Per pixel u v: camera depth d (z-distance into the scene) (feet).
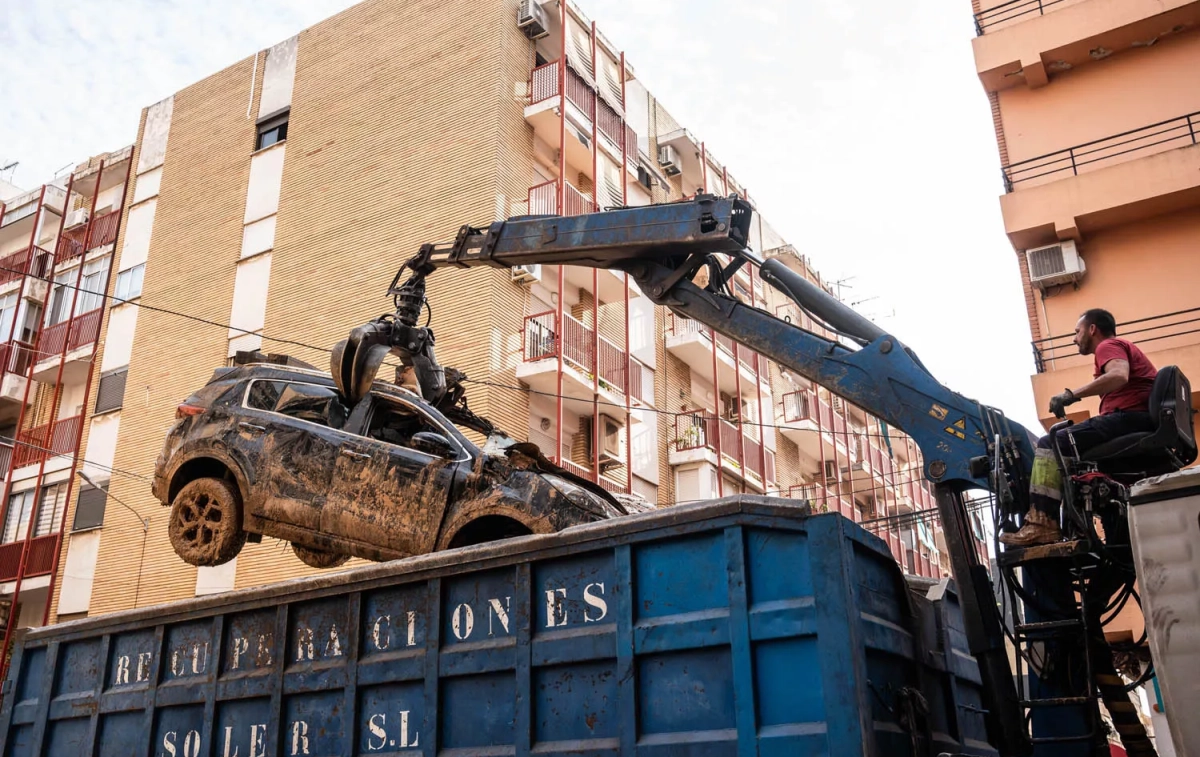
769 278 22.16
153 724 18.51
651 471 77.51
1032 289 57.82
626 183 79.41
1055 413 16.61
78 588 77.10
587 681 13.84
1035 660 16.75
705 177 93.56
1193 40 58.03
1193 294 53.67
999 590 17.29
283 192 78.02
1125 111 58.95
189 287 80.79
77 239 92.43
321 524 26.08
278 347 72.74
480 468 24.85
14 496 85.25
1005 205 57.57
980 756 15.66
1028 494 17.02
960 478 18.03
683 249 22.58
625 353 71.72
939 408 18.75
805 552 12.82
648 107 90.89
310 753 16.16
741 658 12.65
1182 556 11.64
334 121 77.25
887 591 14.03
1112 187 55.06
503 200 66.90
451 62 72.18
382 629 16.11
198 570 70.49
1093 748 14.94
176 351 79.20
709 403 90.53
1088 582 16.01
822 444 98.43
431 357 28.84
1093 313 18.16
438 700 14.97
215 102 86.69
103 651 20.02
